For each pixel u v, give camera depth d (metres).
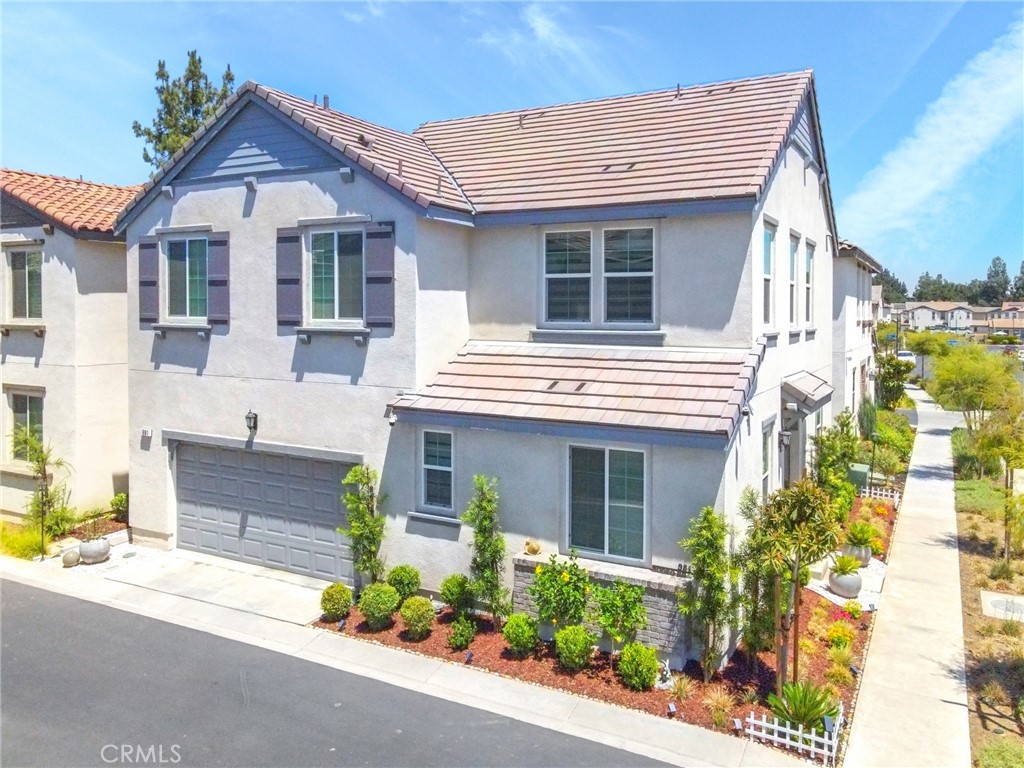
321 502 14.39
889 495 20.25
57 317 17.70
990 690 10.38
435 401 12.73
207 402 15.37
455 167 16.23
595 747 8.98
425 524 13.04
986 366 24.41
